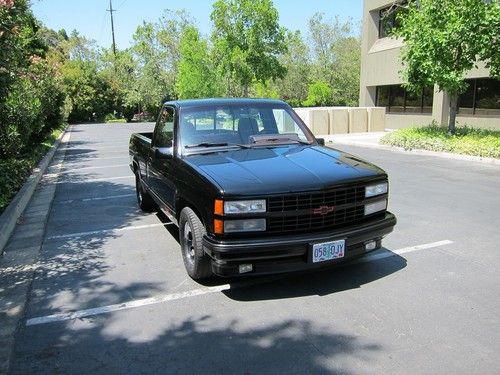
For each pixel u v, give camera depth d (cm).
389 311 409
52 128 2061
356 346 355
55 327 399
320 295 446
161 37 4916
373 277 485
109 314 421
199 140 544
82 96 4766
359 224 454
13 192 919
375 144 1733
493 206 779
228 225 413
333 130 2308
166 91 5003
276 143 558
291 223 424
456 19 1355
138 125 3875
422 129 1689
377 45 2702
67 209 845
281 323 395
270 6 3362
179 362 341
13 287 487
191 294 458
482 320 389
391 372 321
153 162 651
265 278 491
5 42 672
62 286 487
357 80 4544
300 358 341
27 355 356
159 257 568
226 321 401
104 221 749
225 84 3912
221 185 419
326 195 432
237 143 548
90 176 1230
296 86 4859
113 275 514
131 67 5375
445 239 605
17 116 1122
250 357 345
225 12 3388
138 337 379
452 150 1416
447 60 1419
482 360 332
